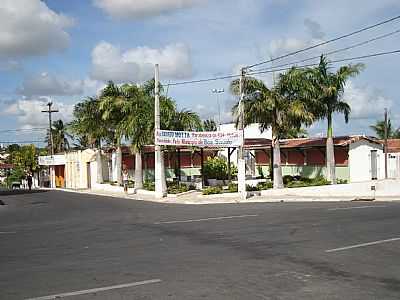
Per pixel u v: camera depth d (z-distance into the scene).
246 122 32.88
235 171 43.50
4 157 107.06
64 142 84.50
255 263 10.19
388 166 37.56
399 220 17.08
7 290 8.44
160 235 14.81
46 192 48.66
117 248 12.59
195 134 32.94
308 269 9.55
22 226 18.97
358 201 28.06
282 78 32.31
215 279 8.84
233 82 32.12
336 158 37.09
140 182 39.91
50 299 7.80
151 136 36.91
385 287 8.12
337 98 33.38
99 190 46.62
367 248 11.70
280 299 7.48
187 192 35.69
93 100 43.66
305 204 26.22
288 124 32.44
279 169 33.22
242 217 19.39
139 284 8.59
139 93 38.38
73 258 11.32
